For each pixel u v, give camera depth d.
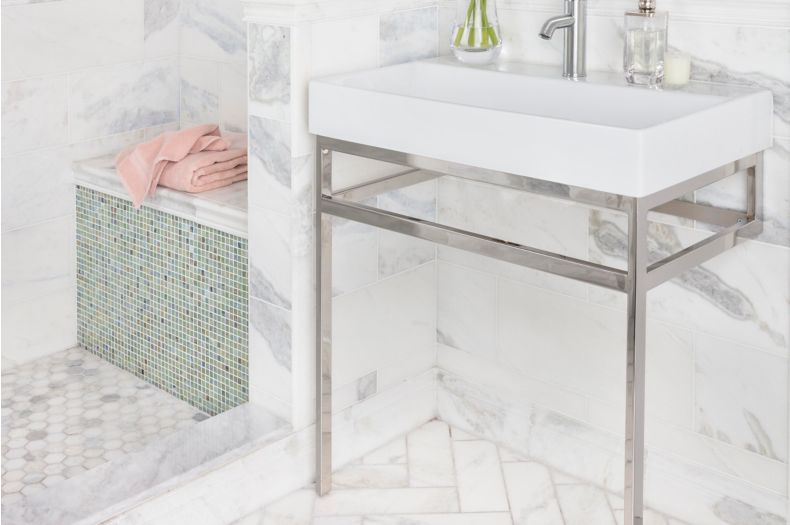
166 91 3.16
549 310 2.46
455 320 2.70
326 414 2.36
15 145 2.82
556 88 2.18
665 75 2.07
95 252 2.99
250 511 2.31
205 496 2.20
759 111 1.93
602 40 2.25
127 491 2.11
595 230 2.32
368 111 2.04
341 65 2.31
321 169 2.20
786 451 2.09
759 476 2.15
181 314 2.74
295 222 2.30
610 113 2.09
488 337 2.62
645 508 2.36
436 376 2.77
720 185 2.09
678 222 2.18
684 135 1.73
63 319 3.09
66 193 2.98
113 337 3.00
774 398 2.09
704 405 2.21
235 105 3.03
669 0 2.11
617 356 2.34
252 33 2.27
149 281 2.81
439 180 2.65
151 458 2.25
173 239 2.70
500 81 2.27
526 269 2.49
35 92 2.83
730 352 2.15
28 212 2.90
